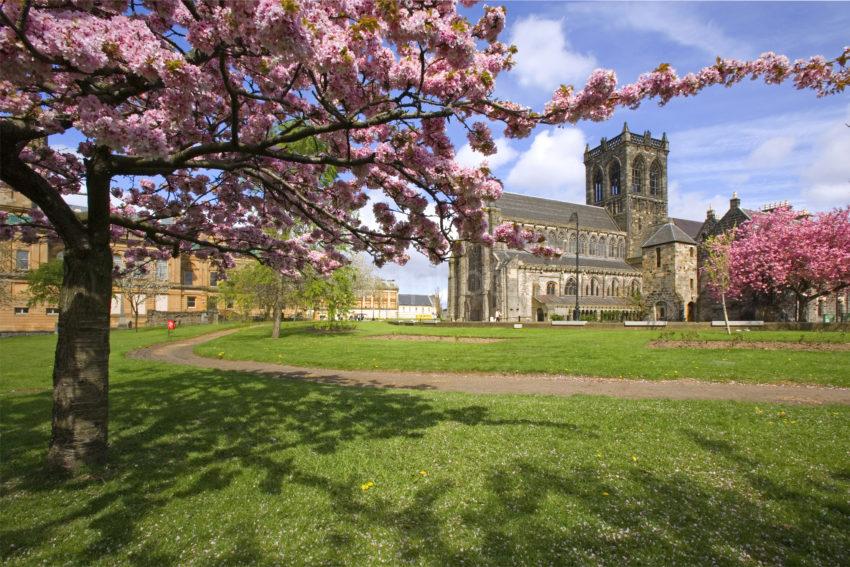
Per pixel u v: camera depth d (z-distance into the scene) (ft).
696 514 15.84
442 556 13.50
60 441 20.25
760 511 16.05
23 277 167.32
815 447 22.36
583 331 123.85
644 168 277.03
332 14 16.71
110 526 15.35
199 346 87.45
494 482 18.40
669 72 18.08
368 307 488.02
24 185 18.37
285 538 14.55
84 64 12.79
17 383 43.52
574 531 14.78
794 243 139.85
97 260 21.18
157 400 34.76
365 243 29.48
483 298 215.31
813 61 17.53
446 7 17.81
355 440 24.20
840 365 49.70
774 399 36.52
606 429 25.80
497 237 23.93
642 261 229.66
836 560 13.21
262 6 12.69
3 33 11.99
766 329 114.62
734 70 17.87
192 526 15.33
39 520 15.79
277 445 23.53
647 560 13.23
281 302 111.14
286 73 18.67
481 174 20.31
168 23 17.97
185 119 17.66
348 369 57.06
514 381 47.78
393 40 16.35
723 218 188.75
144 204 35.47
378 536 14.64
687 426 26.27
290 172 30.25
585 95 17.48
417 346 81.41
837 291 149.59
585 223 255.91
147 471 20.08
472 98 18.45
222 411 31.12
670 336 85.97
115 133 13.30
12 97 18.04
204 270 256.52
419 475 19.31
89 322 20.86
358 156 25.22
